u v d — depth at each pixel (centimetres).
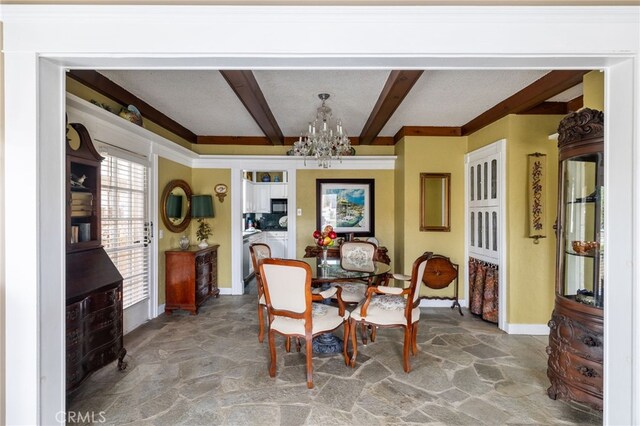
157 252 385
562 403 212
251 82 262
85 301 210
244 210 660
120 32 153
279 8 152
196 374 246
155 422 191
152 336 322
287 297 235
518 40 152
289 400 213
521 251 334
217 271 485
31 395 151
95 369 220
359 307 270
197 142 483
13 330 150
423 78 272
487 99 323
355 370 253
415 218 425
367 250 378
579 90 302
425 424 190
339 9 152
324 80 276
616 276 158
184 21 154
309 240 490
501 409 205
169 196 413
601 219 192
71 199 224
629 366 153
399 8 151
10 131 150
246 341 311
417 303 269
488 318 363
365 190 491
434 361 269
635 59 150
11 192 150
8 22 151
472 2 150
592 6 149
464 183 423
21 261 151
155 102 337
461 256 423
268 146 490
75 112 254
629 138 153
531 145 333
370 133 421
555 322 217
